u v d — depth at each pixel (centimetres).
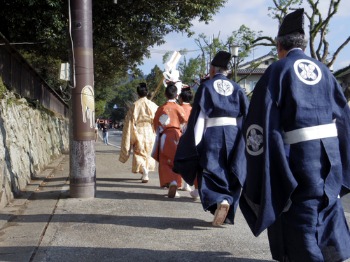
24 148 803
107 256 374
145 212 536
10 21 1085
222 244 412
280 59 292
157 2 1309
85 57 592
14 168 663
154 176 909
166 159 635
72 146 606
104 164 1167
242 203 308
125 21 1333
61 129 1839
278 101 273
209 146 473
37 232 443
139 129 790
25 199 607
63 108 2402
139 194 661
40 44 1319
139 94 805
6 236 430
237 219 520
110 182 790
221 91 478
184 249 396
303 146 271
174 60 886
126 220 495
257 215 298
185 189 717
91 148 610
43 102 1522
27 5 1048
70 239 421
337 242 272
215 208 470
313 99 275
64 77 595
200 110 476
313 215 268
